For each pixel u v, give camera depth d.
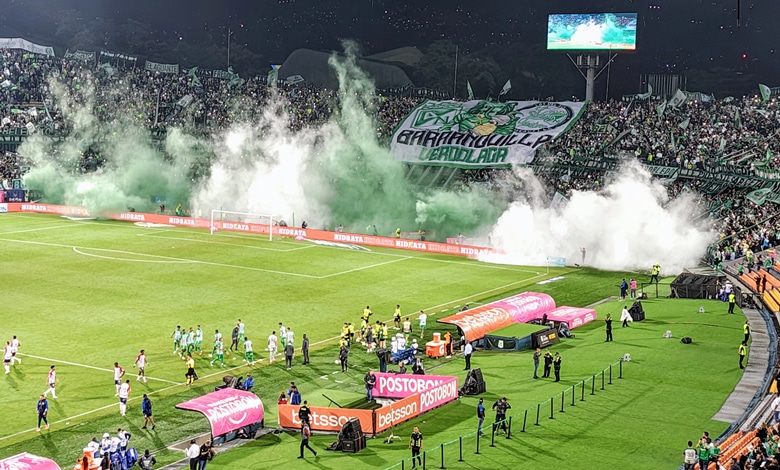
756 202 104.62
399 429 48.78
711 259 96.44
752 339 66.88
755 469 38.00
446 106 134.25
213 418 46.12
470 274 94.38
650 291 86.50
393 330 71.25
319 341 67.88
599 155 123.44
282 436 48.28
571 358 62.78
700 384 55.75
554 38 143.38
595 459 43.41
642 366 59.97
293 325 72.06
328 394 55.22
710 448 40.25
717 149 122.06
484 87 197.00
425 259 102.50
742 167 112.94
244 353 64.31
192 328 66.44
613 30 139.88
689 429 47.62
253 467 43.28
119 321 71.56
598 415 50.03
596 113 138.75
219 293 82.31
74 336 67.06
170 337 67.56
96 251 101.56
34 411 51.62
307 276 91.06
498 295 84.19
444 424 49.38
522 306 71.94
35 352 62.91
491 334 66.62
